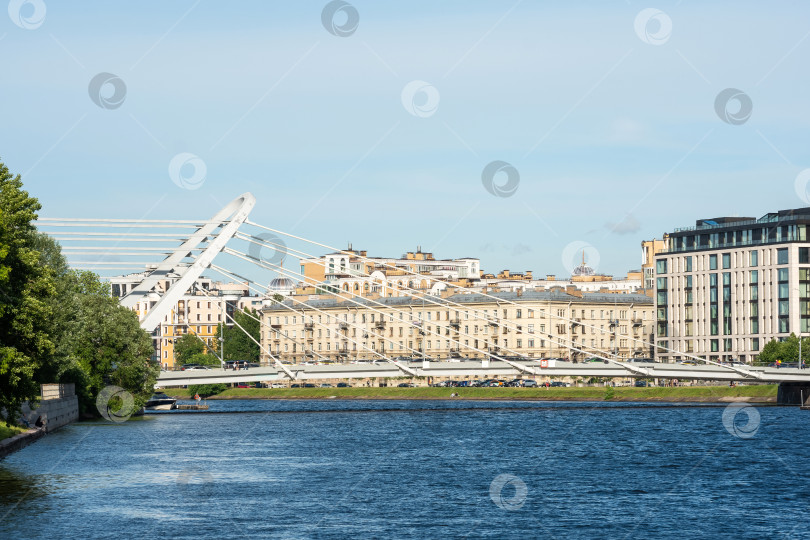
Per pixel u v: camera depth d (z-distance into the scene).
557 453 95.00
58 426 112.50
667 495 68.19
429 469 81.44
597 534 55.44
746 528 57.25
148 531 53.69
